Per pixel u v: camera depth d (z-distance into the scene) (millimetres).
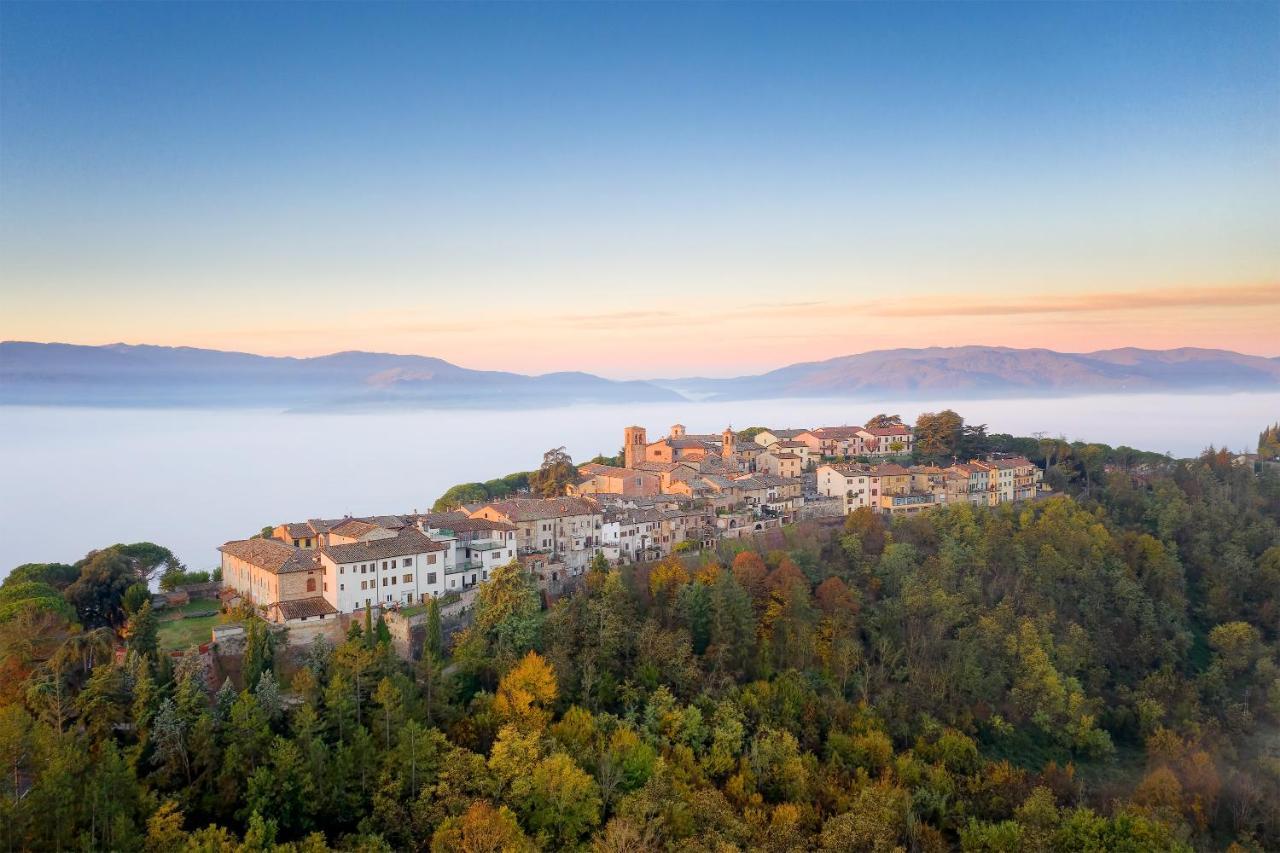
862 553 173375
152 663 98500
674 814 92438
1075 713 136750
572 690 113812
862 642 148750
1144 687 148375
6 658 99812
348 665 101312
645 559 170875
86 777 76312
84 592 129000
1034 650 144125
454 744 98125
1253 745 139500
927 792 106250
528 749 94562
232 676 109188
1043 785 115938
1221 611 176625
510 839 81312
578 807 91375
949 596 156875
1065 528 182375
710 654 129000
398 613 119938
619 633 123438
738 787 102125
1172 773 120250
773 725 116188
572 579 156375
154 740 87188
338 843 83938
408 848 84562
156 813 77250
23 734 79000
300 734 88688
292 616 116750
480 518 166500
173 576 145750
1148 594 174625
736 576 144875
